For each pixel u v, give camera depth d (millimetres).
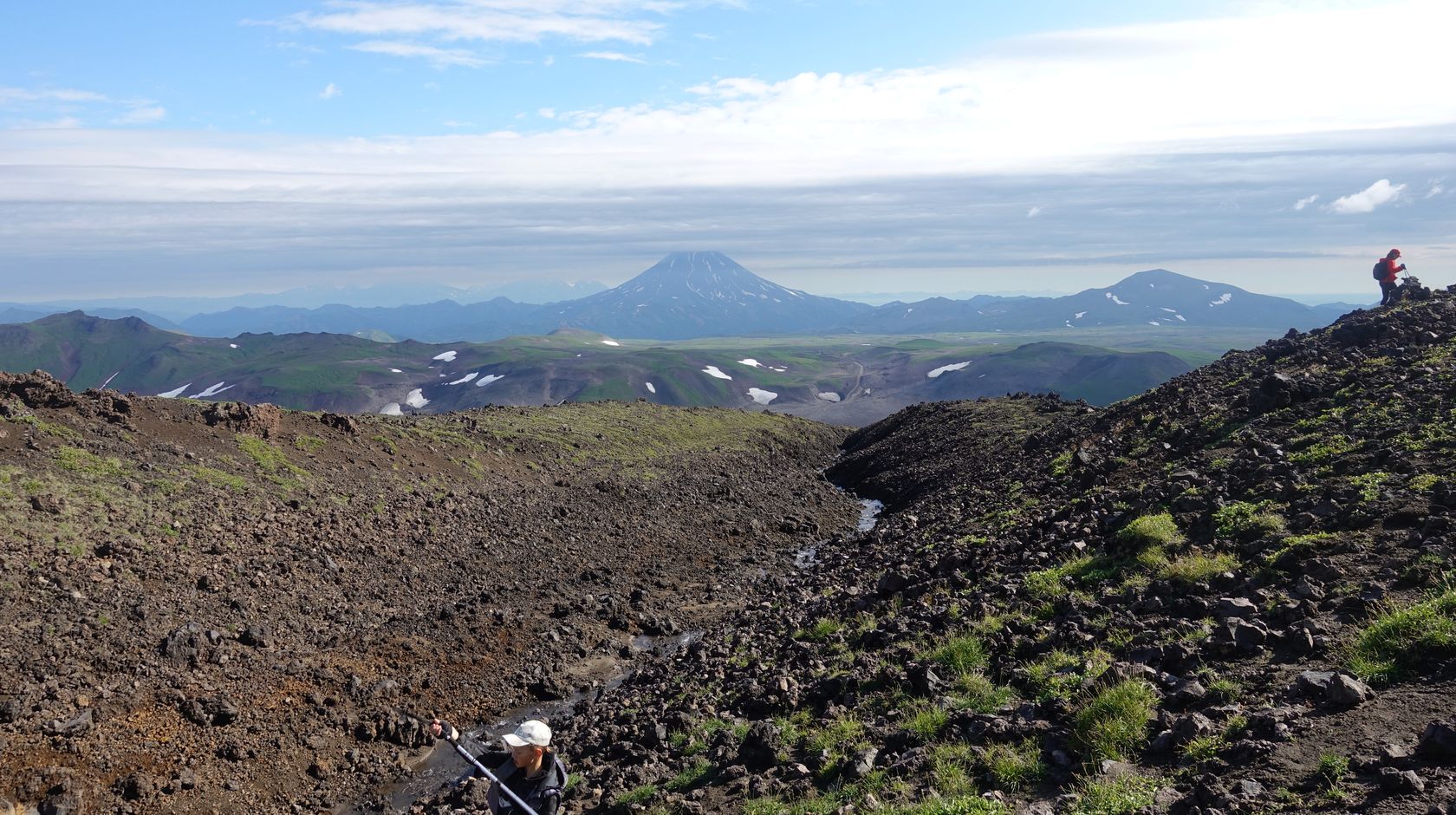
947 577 18531
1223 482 17859
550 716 18469
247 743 15508
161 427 30906
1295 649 10109
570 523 36312
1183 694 9617
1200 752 8320
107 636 17203
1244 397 24234
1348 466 16266
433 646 21250
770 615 22219
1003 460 38125
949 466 45094
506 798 7527
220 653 17984
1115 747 8945
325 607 22219
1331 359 25125
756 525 40656
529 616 24453
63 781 13219
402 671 19734
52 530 20562
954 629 14344
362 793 15008
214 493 26703
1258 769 7629
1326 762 7238
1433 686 8242
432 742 17109
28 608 17281
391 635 21391
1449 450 15234
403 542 28781
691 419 76750
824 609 19781
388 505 31594
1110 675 10383
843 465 65125
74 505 22281
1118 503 19391
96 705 15047
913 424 66000
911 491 45625
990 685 11953
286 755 15570
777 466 64562
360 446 38094
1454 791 6270
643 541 35656
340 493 31250
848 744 11305
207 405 34812
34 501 21391
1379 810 6344
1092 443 29266
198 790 14070
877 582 20406
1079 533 18219
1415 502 13445
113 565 20031
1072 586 15203
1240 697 9305
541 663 21406
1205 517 16188
